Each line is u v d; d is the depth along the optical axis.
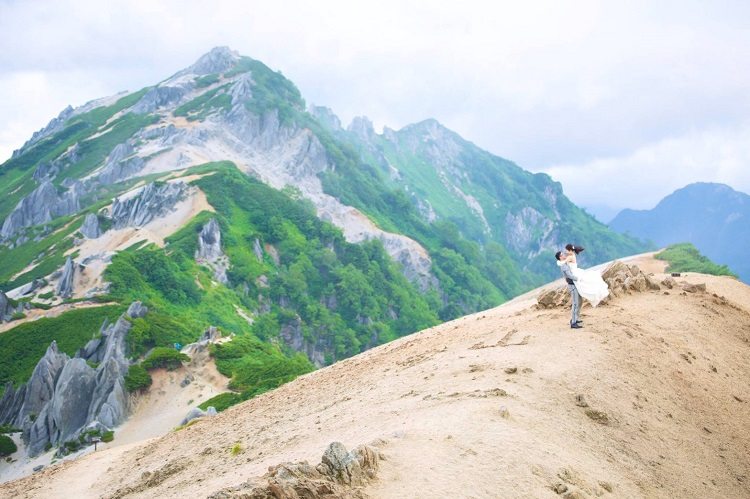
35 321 141.38
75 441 92.75
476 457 15.23
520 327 30.89
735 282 52.56
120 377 103.19
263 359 118.06
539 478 14.80
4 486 46.53
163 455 36.56
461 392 21.25
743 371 29.20
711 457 20.48
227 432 34.47
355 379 34.62
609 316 30.89
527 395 20.61
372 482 13.84
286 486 12.70
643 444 19.64
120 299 157.25
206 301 179.75
